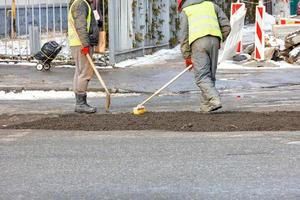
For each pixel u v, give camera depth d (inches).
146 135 838.5
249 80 1392.7
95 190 586.2
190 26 944.9
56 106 1114.1
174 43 2049.7
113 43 1572.3
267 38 1760.6
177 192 576.1
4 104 1141.7
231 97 1191.6
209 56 957.2
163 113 989.8
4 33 1786.4
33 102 1162.0
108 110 1023.6
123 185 600.1
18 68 1504.7
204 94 966.4
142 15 1782.7
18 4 1770.4
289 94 1222.9
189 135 832.3
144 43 1817.2
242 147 749.9
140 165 671.8
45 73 1438.2
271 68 1576.0
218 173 634.8
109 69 1537.9
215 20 954.7
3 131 892.0
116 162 687.1
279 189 580.4
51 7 1870.1
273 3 2910.9
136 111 979.3
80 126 906.1
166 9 1973.4
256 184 596.4
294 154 710.5
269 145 759.1
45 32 1814.7
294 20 1968.5
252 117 937.5
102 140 810.2
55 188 594.6
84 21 971.9
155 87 1299.2
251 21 3029.0
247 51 1752.0
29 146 781.3
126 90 1268.5
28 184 609.3
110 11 1555.1
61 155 726.5
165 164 673.6
